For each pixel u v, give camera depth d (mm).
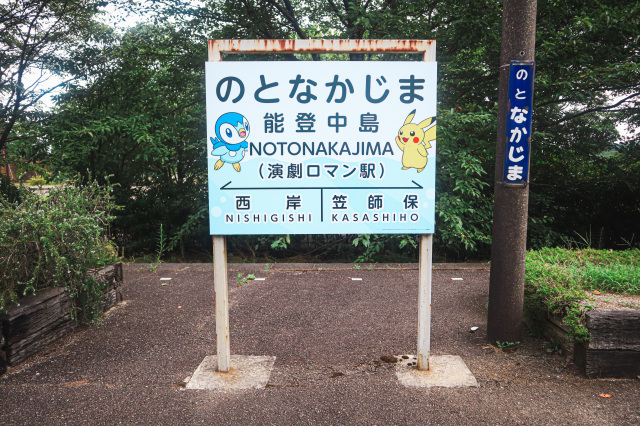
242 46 2830
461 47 7426
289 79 2818
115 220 8703
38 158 7203
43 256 3463
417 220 2895
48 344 3445
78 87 7855
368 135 2852
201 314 4258
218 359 2984
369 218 2895
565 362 3061
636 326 2793
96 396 2672
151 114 7840
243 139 2844
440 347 3418
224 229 2883
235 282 5531
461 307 4445
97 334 3730
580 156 9180
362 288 5188
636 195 9297
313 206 2889
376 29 7266
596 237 9539
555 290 3229
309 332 3773
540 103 7758
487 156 7652
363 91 2830
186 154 8602
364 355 3281
